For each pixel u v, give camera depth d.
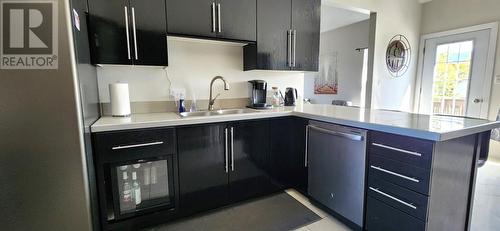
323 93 5.82
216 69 2.41
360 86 4.86
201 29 1.92
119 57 1.67
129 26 1.68
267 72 2.73
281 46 2.33
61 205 1.19
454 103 3.79
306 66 2.50
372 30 3.69
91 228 1.30
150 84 2.13
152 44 1.76
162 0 1.77
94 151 1.44
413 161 1.27
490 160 3.20
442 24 3.89
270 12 2.23
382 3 3.64
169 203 1.74
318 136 1.89
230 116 1.87
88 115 1.40
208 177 1.84
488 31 3.35
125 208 1.66
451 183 1.33
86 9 1.53
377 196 1.48
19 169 1.10
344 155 1.68
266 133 2.06
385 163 1.41
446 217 1.35
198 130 1.76
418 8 4.09
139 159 1.58
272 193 2.24
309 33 2.47
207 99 2.38
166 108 2.20
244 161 1.98
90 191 1.31
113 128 1.47
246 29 2.12
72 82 1.12
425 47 4.11
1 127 1.06
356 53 4.90
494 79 3.33
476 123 1.42
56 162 1.15
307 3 2.43
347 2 3.27
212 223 1.79
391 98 4.02
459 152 1.34
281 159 2.17
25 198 1.14
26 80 1.06
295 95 2.82
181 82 2.25
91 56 1.58
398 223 1.37
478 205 2.00
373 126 1.44
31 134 1.10
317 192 1.95
